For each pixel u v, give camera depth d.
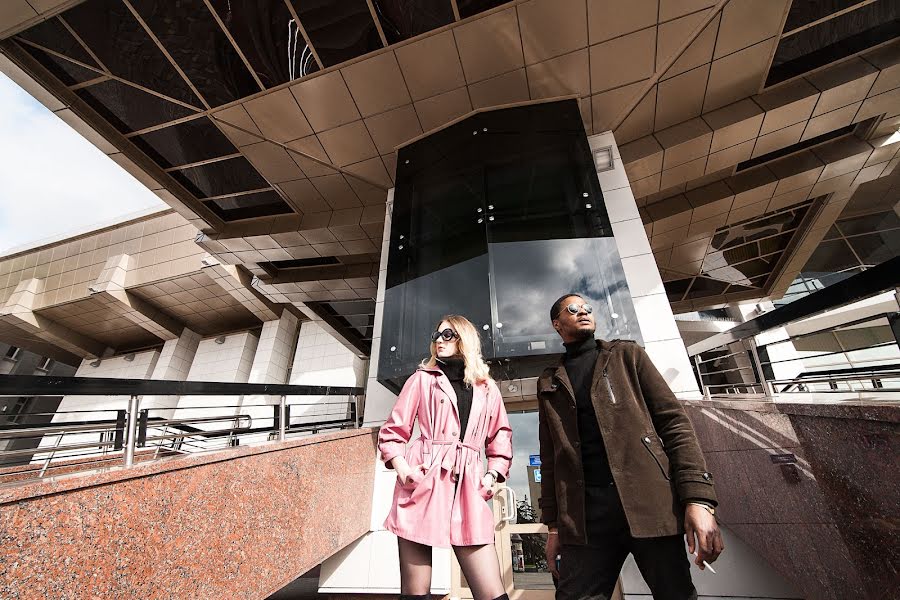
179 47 5.71
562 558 1.50
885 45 6.32
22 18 5.37
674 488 1.34
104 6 5.25
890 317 1.69
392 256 5.34
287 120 6.65
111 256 21.16
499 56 5.62
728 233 11.13
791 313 2.12
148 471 1.77
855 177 9.19
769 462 2.40
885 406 1.35
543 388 1.76
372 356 5.07
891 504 1.40
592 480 1.49
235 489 2.27
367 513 3.92
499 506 4.66
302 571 2.74
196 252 19.16
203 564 1.97
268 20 5.31
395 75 5.88
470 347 1.97
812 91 6.41
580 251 4.44
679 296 14.90
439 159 6.01
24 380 1.67
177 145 7.36
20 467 4.54
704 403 3.36
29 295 21.56
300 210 8.95
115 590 1.56
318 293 13.09
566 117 5.80
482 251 4.64
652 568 1.30
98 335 24.62
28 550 1.30
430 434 1.77
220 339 23.09
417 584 1.51
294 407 19.64
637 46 5.54
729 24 5.38
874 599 1.57
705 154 7.00
